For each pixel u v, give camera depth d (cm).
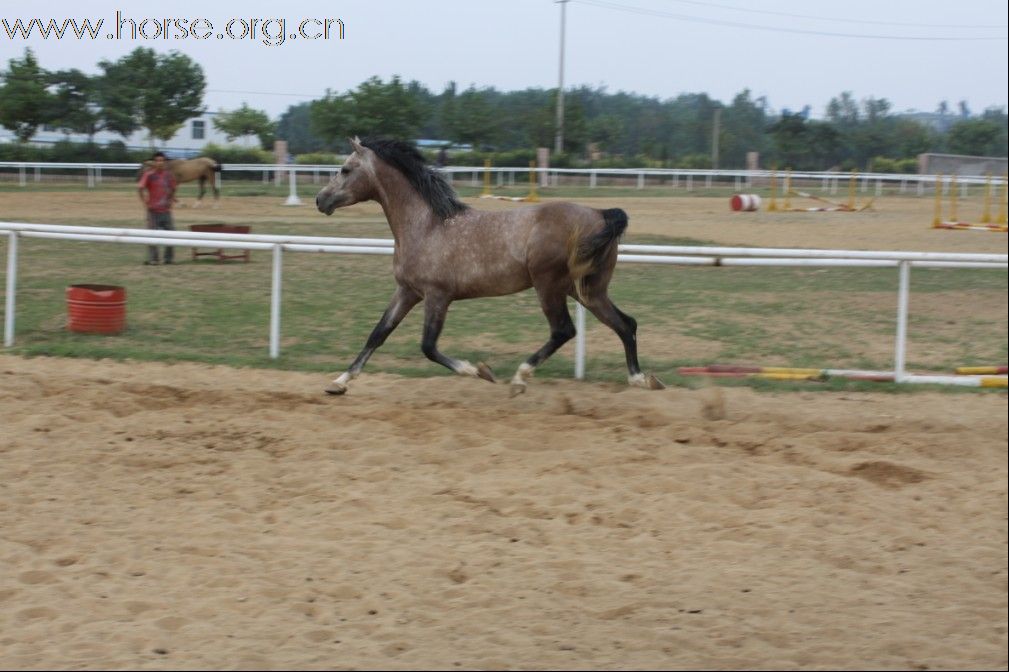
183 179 2423
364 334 1054
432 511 583
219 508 584
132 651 416
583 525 568
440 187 798
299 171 3284
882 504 601
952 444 712
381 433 721
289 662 407
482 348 995
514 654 416
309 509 586
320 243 934
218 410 777
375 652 417
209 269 1426
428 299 802
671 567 512
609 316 808
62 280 1301
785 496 612
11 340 973
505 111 4538
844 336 1066
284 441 701
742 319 1138
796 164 4641
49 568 499
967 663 410
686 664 409
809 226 2194
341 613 457
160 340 1011
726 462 675
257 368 916
